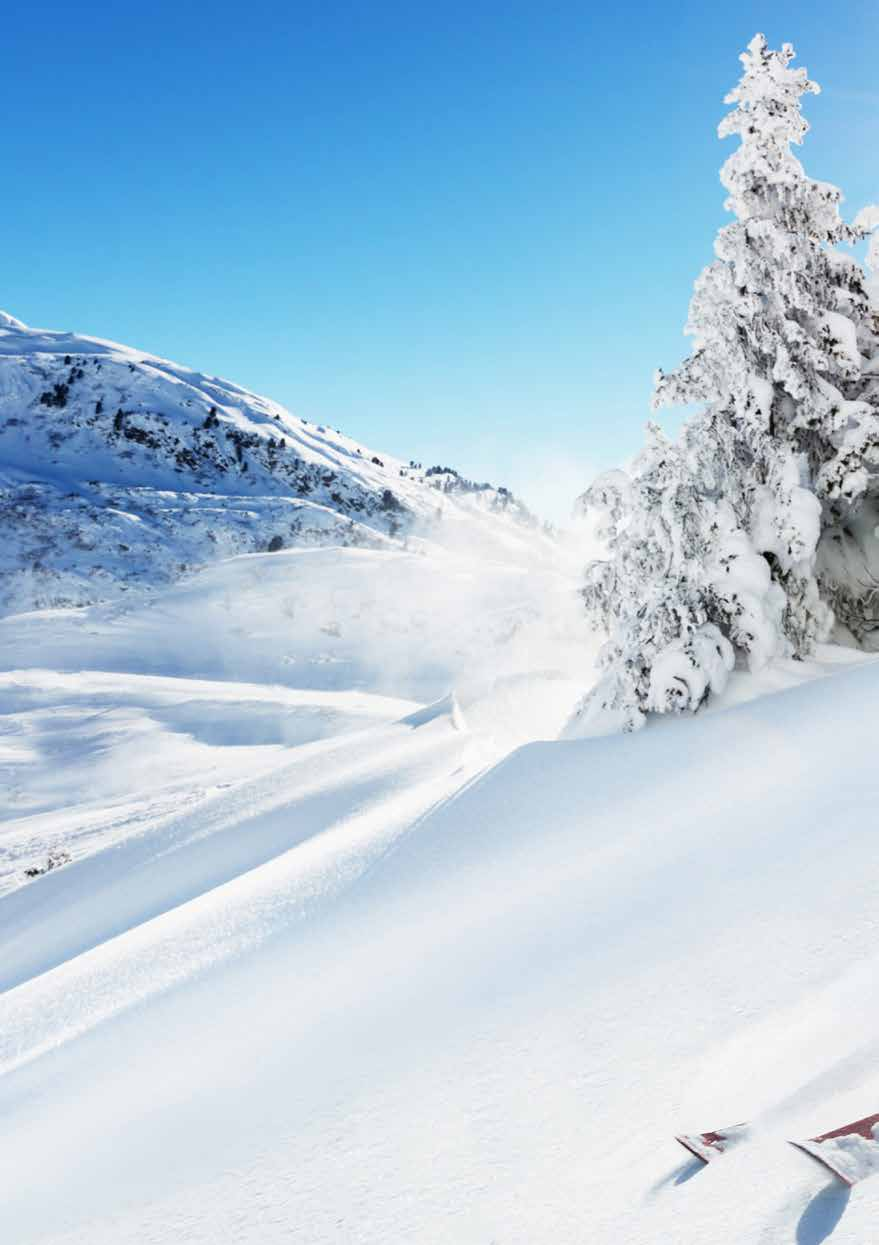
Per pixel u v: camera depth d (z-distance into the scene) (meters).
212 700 58.34
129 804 36.53
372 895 10.86
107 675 67.69
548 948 6.87
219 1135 5.39
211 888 15.39
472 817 12.91
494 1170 4.01
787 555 15.98
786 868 6.88
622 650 16.53
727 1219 3.04
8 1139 6.87
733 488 16.16
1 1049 9.74
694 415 16.56
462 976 6.88
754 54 16.53
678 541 15.82
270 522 176.00
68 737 51.31
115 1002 9.98
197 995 9.10
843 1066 3.86
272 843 16.88
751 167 16.55
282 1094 5.70
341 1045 6.25
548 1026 5.39
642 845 9.20
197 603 98.06
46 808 39.88
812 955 5.20
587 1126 4.14
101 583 133.38
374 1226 3.85
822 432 16.59
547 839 10.84
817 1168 3.17
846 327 16.45
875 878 6.03
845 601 18.03
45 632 88.12
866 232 17.56
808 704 13.14
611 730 15.77
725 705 15.03
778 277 16.08
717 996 5.07
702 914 6.48
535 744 16.02
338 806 17.73
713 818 9.28
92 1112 6.77
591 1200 3.51
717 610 15.84
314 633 87.50
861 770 9.06
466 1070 5.14
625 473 17.77
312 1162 4.63
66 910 17.47
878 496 18.06
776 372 15.91
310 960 9.01
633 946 6.29
